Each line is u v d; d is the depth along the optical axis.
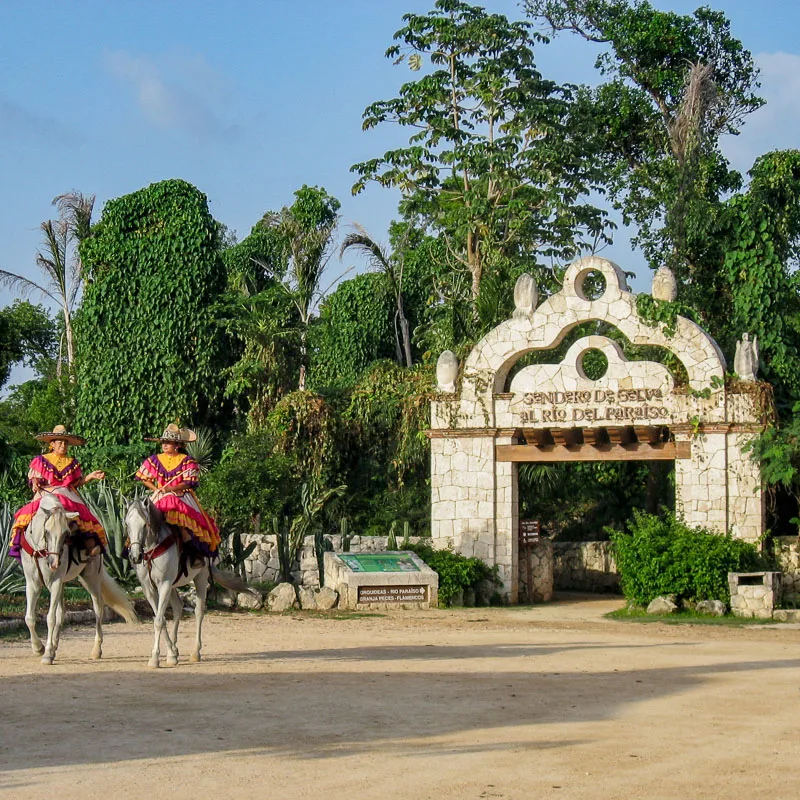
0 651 17.58
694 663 16.92
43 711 12.22
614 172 44.94
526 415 29.50
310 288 44.69
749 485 27.64
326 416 35.97
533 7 47.84
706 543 26.62
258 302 44.00
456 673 15.55
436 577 27.77
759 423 27.66
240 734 11.11
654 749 10.52
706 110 41.62
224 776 9.41
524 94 44.94
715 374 28.08
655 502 36.59
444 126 45.09
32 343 57.91
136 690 13.70
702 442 28.06
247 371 38.34
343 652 18.16
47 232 47.09
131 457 38.22
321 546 29.45
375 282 50.03
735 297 32.38
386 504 36.34
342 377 48.06
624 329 28.92
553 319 29.45
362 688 14.02
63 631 20.69
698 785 9.22
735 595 25.77
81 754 10.21
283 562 29.20
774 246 32.34
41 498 16.72
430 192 46.59
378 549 30.28
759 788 9.14
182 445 16.98
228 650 18.27
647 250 44.09
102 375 39.12
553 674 15.53
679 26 45.97
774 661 17.30
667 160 43.44
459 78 46.09
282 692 13.65
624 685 14.49
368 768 9.70
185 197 39.97
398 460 35.81
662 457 28.56
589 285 44.69
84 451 38.50
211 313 39.62
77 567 16.58
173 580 15.86
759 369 30.73
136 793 8.85
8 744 10.59
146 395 39.00
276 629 22.12
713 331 36.41
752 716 12.29
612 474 36.25
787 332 32.22
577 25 47.94
